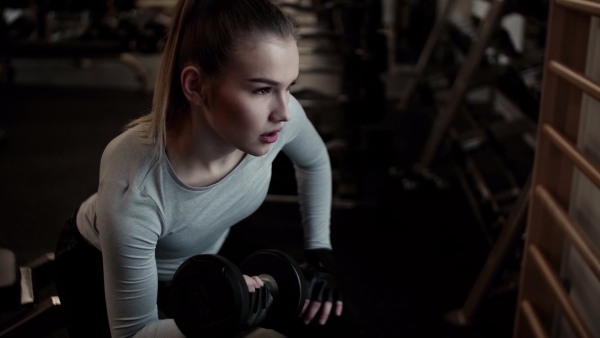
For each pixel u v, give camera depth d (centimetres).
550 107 146
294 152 124
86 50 417
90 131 355
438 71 365
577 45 140
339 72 308
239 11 89
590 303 139
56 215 254
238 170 106
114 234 96
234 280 85
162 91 96
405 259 228
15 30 441
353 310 126
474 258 229
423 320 194
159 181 98
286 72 91
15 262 109
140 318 102
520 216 173
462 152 273
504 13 250
